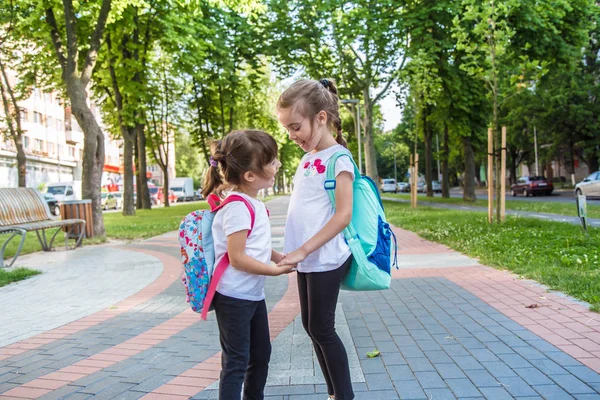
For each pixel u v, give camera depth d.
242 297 2.36
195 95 28.09
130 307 5.45
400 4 20.50
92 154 12.82
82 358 3.79
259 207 2.44
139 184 30.45
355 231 2.54
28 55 20.66
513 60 18.66
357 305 5.12
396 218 16.09
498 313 4.54
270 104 32.44
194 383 3.22
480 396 2.83
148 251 10.38
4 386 3.25
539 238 8.80
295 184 2.68
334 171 2.46
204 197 2.59
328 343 2.53
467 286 5.77
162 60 26.58
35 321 4.94
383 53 22.00
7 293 6.32
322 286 2.49
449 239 9.84
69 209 11.99
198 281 2.36
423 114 29.44
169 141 35.50
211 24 21.59
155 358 3.75
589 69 34.88
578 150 37.34
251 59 23.06
